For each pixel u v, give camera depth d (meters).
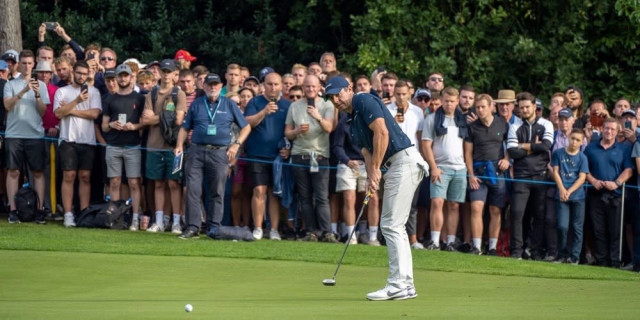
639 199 43.22
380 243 44.97
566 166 43.78
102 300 25.81
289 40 67.88
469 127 44.12
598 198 43.94
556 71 60.28
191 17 68.94
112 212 45.03
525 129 44.22
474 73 60.97
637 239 43.41
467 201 44.72
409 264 27.66
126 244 38.94
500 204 44.06
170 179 45.09
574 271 36.50
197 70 48.50
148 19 67.19
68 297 26.41
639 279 35.03
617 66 61.16
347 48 67.12
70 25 65.56
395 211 28.00
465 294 28.72
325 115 43.97
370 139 28.47
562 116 45.00
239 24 69.94
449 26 61.44
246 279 31.05
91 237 41.06
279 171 44.22
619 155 43.81
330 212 45.16
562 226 43.78
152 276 31.03
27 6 66.00
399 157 28.20
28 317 22.06
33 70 48.94
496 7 62.84
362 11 66.19
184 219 46.59
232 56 67.06
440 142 43.88
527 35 62.09
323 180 43.88
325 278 31.78
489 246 44.50
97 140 46.50
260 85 48.50
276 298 26.86
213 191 42.66
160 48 66.00
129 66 45.47
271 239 44.38
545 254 44.66
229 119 42.72
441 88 46.66
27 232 41.91
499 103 45.28
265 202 46.06
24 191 45.69
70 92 45.59
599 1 60.00
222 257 36.44
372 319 22.41
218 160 42.41
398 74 60.50
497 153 43.97
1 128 46.38
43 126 46.41
